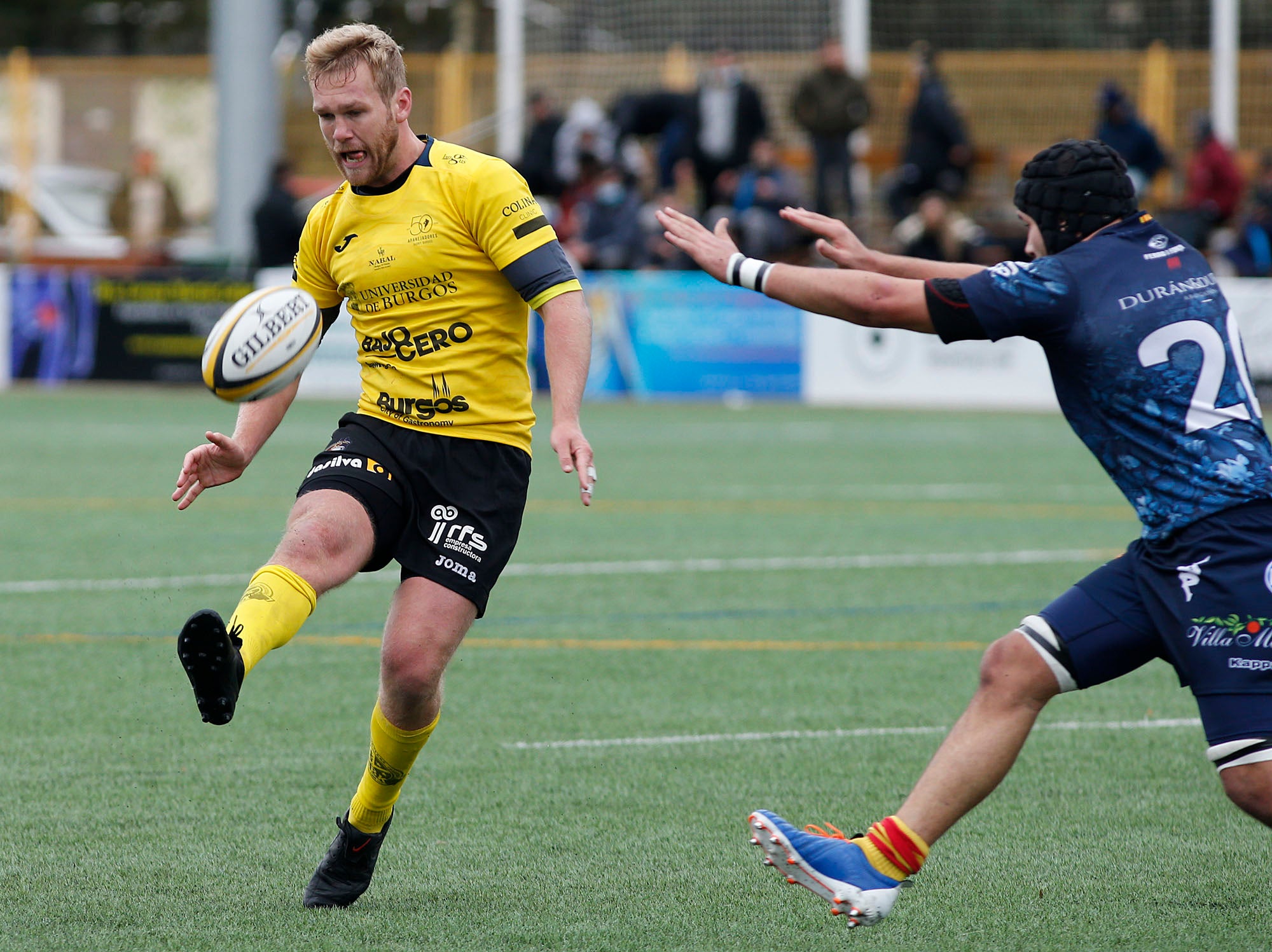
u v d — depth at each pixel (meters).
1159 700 24.70
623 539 39.78
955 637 28.94
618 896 15.91
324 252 16.14
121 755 21.14
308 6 108.31
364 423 15.69
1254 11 104.88
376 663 26.70
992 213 86.38
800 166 89.88
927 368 74.31
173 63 98.88
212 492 47.25
